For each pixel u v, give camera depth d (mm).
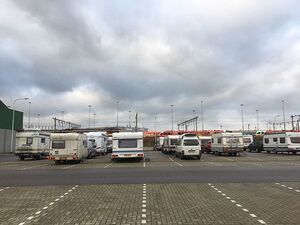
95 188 15461
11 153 68562
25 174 22922
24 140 43531
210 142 56469
